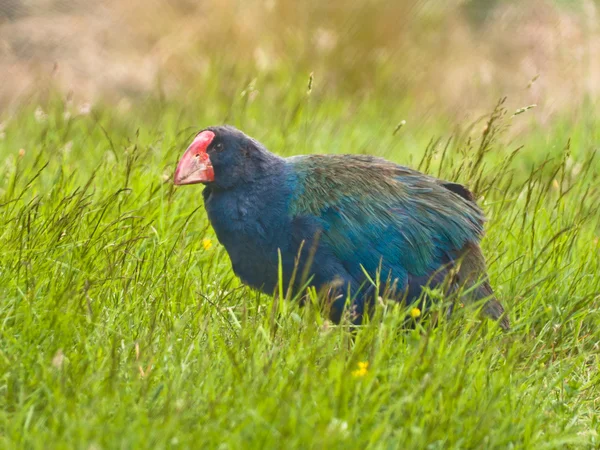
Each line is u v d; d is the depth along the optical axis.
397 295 9.80
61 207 10.87
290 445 7.05
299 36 21.02
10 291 9.28
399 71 20.81
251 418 7.39
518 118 19.42
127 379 8.22
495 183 13.57
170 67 21.20
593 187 13.49
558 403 8.68
